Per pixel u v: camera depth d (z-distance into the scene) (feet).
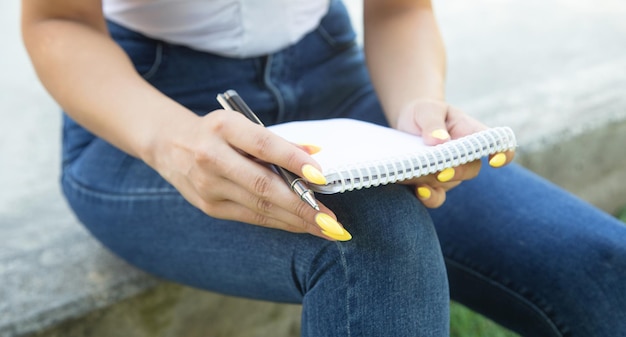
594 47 6.98
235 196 2.30
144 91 2.74
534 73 6.43
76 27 2.98
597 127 5.52
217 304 4.04
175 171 2.48
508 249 3.17
